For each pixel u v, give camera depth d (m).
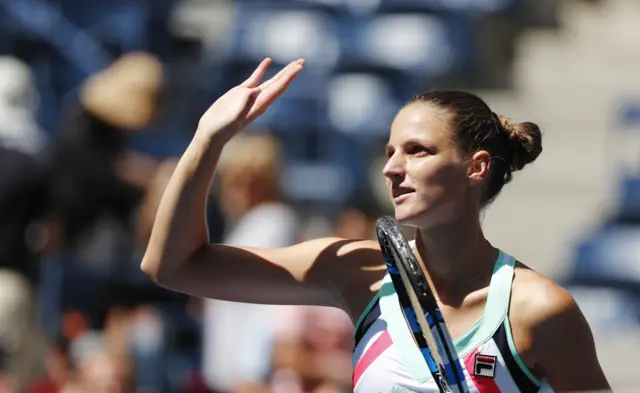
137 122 18.73
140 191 18.59
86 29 24.20
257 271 8.27
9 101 18.84
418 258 7.66
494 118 7.54
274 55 24.45
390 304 7.50
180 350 18.11
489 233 23.47
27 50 24.19
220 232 17.67
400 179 7.39
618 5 29.30
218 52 24.77
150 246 8.27
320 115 23.81
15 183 17.72
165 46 23.92
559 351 7.21
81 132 18.33
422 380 7.23
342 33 24.62
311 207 23.23
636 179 22.34
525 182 24.56
